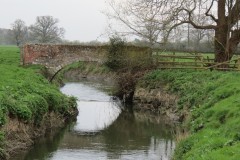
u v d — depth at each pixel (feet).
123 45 153.89
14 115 81.00
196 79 121.29
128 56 153.38
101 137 98.68
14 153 75.97
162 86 136.26
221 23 143.33
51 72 161.07
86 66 270.87
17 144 78.33
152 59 151.84
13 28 385.29
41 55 161.07
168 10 140.87
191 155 57.36
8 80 103.24
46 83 131.13
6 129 76.02
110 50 154.40
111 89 186.29
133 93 153.38
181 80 127.85
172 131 103.14
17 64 169.99
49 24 374.63
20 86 97.81
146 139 96.68
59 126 104.99
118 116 128.67
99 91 183.42
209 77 118.01
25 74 126.11
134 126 112.88
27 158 76.54
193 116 85.51
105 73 237.86
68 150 84.64
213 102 85.66
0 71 120.47
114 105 148.87
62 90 182.91
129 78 154.51
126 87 155.43
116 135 101.45
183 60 160.04
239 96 79.61
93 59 158.81
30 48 160.76
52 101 105.29
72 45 160.15
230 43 143.95
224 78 104.32
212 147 56.65
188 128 82.53
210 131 66.44
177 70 142.41
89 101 156.76
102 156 80.33
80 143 91.40
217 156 51.01
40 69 155.63
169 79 134.82
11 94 87.25
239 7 140.46
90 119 122.11
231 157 49.55
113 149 86.48
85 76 260.42
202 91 103.04
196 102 101.40
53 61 161.07
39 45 160.86
